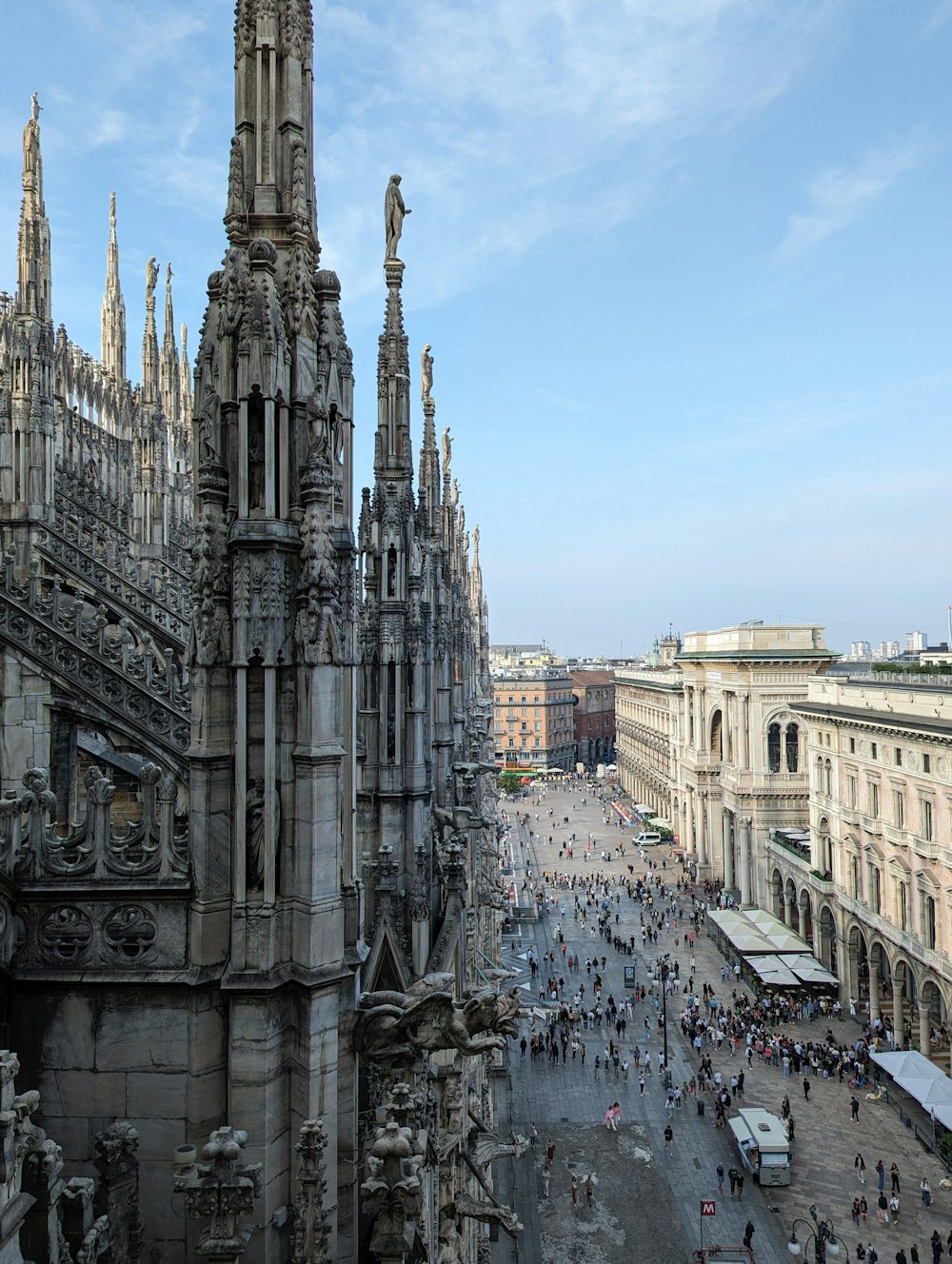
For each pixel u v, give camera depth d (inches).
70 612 692.1
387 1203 315.3
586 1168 1462.8
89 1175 329.1
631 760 6107.3
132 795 761.6
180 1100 327.6
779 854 2817.4
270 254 334.0
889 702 2053.4
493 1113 1561.3
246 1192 270.8
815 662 3041.3
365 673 781.9
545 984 2359.7
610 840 4598.9
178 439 1948.8
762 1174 1405.0
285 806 327.3
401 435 815.1
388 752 776.9
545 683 7696.9
